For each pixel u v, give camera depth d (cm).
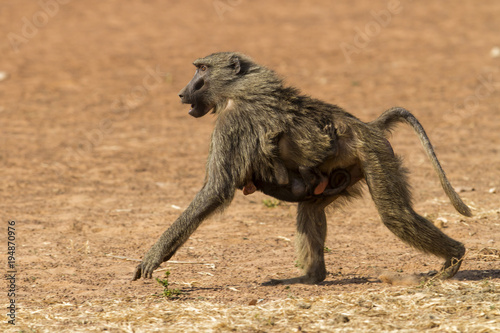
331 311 2164
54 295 2505
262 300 2358
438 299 2208
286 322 2083
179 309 2256
